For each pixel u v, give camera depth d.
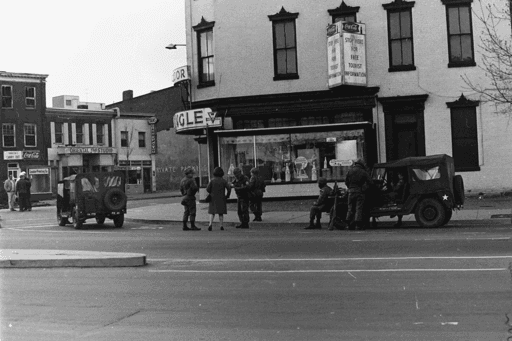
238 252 13.16
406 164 17.64
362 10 27.55
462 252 11.62
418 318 6.63
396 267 10.10
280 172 27.58
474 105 26.58
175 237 17.22
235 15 28.97
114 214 21.91
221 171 19.45
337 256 11.82
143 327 6.61
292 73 28.25
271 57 28.48
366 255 11.79
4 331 6.53
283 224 20.19
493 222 18.11
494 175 26.47
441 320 6.51
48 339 6.19
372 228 18.30
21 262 11.38
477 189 26.59
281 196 27.52
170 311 7.38
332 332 6.18
